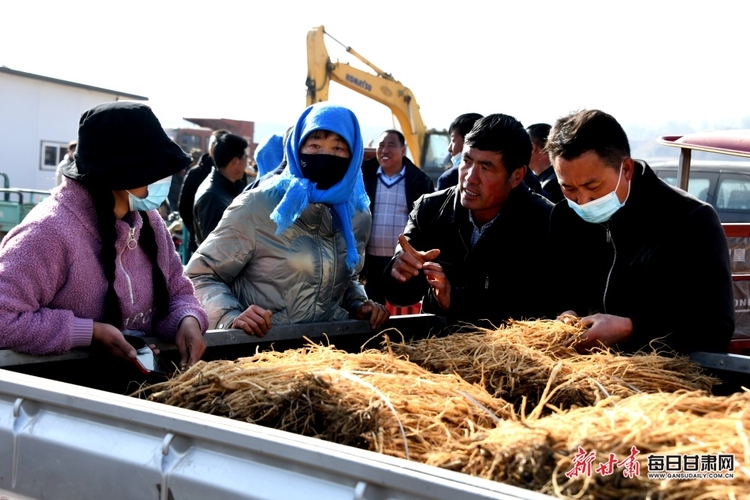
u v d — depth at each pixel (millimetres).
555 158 2803
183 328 2617
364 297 3463
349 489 1376
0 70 16938
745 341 4773
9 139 17359
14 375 1891
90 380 2414
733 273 4707
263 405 1893
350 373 2070
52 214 2357
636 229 2844
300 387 1905
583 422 1574
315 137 3230
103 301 2449
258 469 1478
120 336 2316
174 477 1544
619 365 2377
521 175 3363
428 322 3438
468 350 2631
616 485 1353
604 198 2762
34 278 2293
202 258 3244
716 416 1693
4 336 2225
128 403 1675
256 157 5309
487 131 3240
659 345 2715
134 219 2570
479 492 1247
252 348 2869
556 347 2619
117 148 2348
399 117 14438
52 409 1791
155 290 2650
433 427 1827
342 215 3320
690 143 4938
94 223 2422
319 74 13266
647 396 1821
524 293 3398
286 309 3244
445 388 2072
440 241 3580
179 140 19734
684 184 5109
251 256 3258
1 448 1811
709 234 2738
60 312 2291
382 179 6668
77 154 2391
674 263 2783
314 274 3254
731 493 1276
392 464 1351
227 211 3256
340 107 3271
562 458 1438
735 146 4641
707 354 2645
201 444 1562
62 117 18375
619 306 2926
